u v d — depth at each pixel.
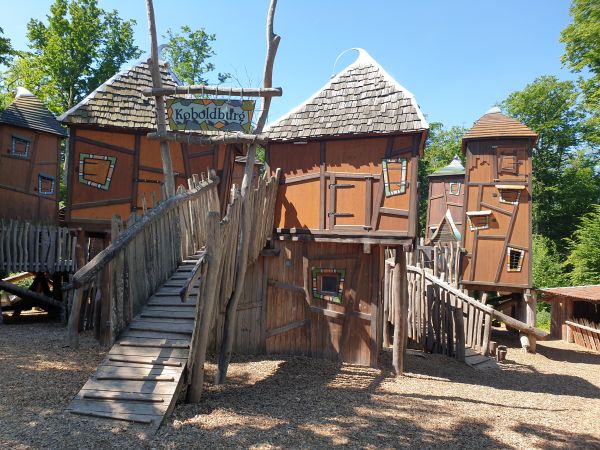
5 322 11.64
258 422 5.29
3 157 14.27
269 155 10.28
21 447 4.04
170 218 7.14
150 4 8.44
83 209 10.58
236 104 8.23
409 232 9.03
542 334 13.45
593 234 24.62
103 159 10.65
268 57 7.97
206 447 4.45
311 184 9.93
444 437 5.48
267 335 10.08
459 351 11.36
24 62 27.23
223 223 6.45
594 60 24.89
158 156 10.86
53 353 7.68
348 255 9.81
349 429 5.40
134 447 4.29
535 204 37.31
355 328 9.66
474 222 16.00
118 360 5.53
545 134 37.38
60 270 11.93
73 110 10.45
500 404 7.41
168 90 8.30
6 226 11.34
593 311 15.54
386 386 7.95
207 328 5.82
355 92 10.10
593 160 36.12
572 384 9.94
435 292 12.27
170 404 5.04
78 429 4.54
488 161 16.05
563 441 5.72
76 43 26.17
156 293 6.48
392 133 9.12
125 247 5.91
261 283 10.19
